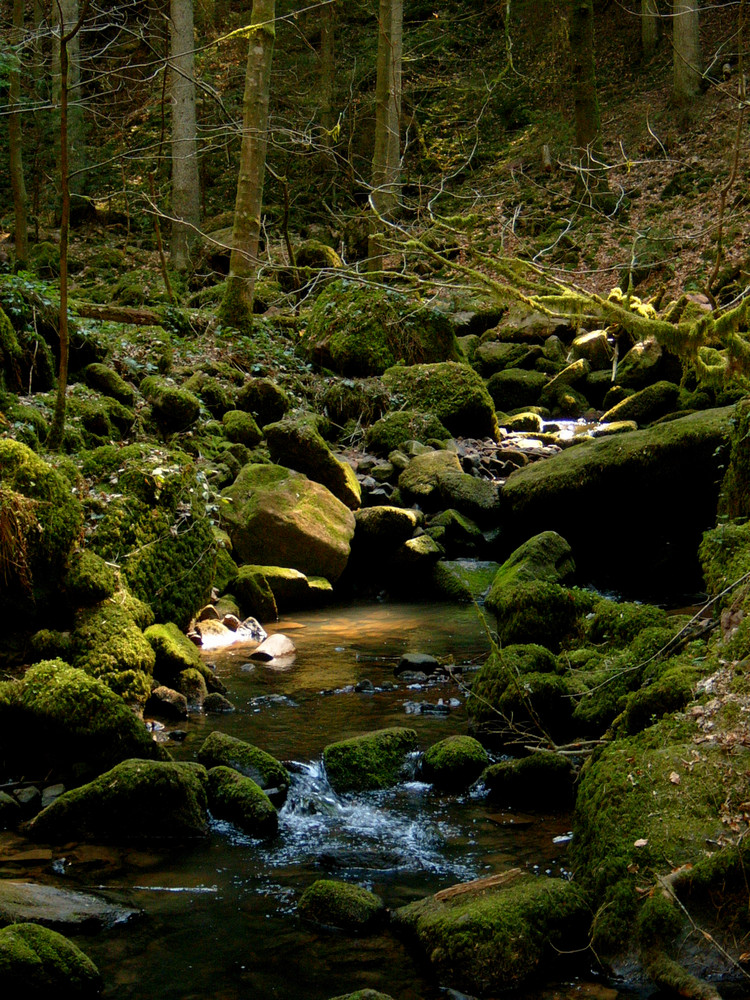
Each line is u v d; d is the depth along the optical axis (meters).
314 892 3.53
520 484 9.31
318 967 3.20
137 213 23.20
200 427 9.73
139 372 10.15
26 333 8.24
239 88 25.72
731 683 4.09
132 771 4.20
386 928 3.45
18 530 5.34
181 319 12.78
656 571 8.92
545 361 14.08
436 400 11.83
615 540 9.14
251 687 6.16
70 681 4.72
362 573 9.12
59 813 4.16
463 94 23.44
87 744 4.64
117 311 12.17
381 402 11.84
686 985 2.94
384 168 15.68
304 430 9.44
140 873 3.85
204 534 7.29
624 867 3.40
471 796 4.66
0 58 14.21
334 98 24.34
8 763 4.73
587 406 13.18
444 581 8.77
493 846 4.08
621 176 19.47
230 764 4.70
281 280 16.58
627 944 3.18
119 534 6.51
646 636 5.26
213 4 26.81
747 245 15.53
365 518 9.04
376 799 4.62
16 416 7.09
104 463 6.95
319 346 12.96
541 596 6.34
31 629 5.55
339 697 5.98
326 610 8.36
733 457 5.85
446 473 9.89
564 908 3.31
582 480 8.92
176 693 5.70
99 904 3.50
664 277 15.52
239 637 7.35
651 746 3.92
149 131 25.16
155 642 5.99
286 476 8.92
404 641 7.28
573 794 4.52
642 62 23.64
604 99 22.83
